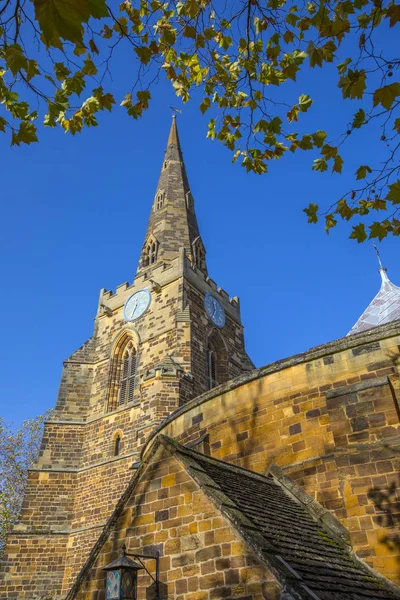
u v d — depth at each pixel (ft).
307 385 46.03
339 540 36.42
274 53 26.73
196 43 28.22
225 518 28.45
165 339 114.01
